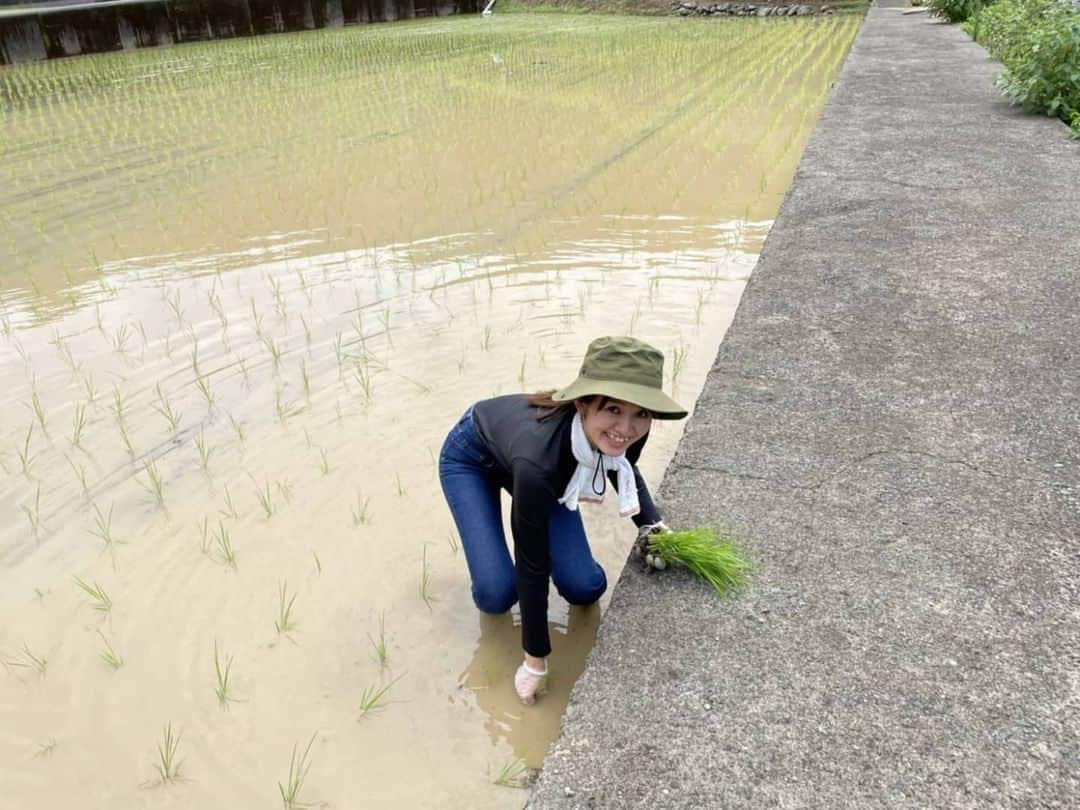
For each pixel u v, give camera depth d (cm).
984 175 598
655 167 841
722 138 945
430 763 241
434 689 266
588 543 305
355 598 305
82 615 303
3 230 749
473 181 827
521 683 256
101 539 343
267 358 487
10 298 595
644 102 1173
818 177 620
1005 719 193
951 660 210
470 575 299
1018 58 805
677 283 563
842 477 283
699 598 237
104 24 2012
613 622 231
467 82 1401
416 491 363
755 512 269
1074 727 190
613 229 673
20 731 257
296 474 379
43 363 496
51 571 327
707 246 629
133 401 448
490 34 2084
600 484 237
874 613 226
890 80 978
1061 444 293
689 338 484
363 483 370
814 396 333
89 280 621
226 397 447
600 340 215
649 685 211
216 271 627
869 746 189
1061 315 386
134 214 775
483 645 283
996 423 308
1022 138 689
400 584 311
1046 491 269
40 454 405
